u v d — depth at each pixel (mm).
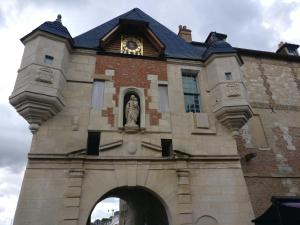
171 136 11172
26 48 11367
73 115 10734
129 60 12664
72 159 9727
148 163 10344
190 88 13172
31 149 9664
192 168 10648
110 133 10695
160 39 14109
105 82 11820
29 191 8969
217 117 11945
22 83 10203
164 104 12203
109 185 9703
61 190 9242
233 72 12406
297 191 13656
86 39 13273
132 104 11438
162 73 12734
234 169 10906
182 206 9750
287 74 17750
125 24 13352
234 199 10289
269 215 9430
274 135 15156
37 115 10031
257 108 15805
